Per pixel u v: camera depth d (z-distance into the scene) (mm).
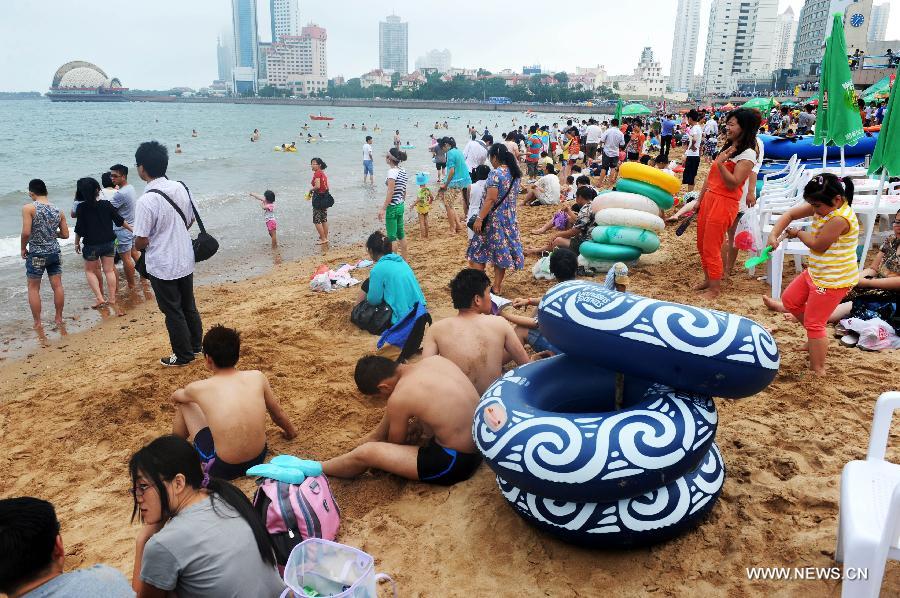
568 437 3010
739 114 6402
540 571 3217
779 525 3318
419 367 4070
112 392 6070
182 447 2758
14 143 49469
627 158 19781
